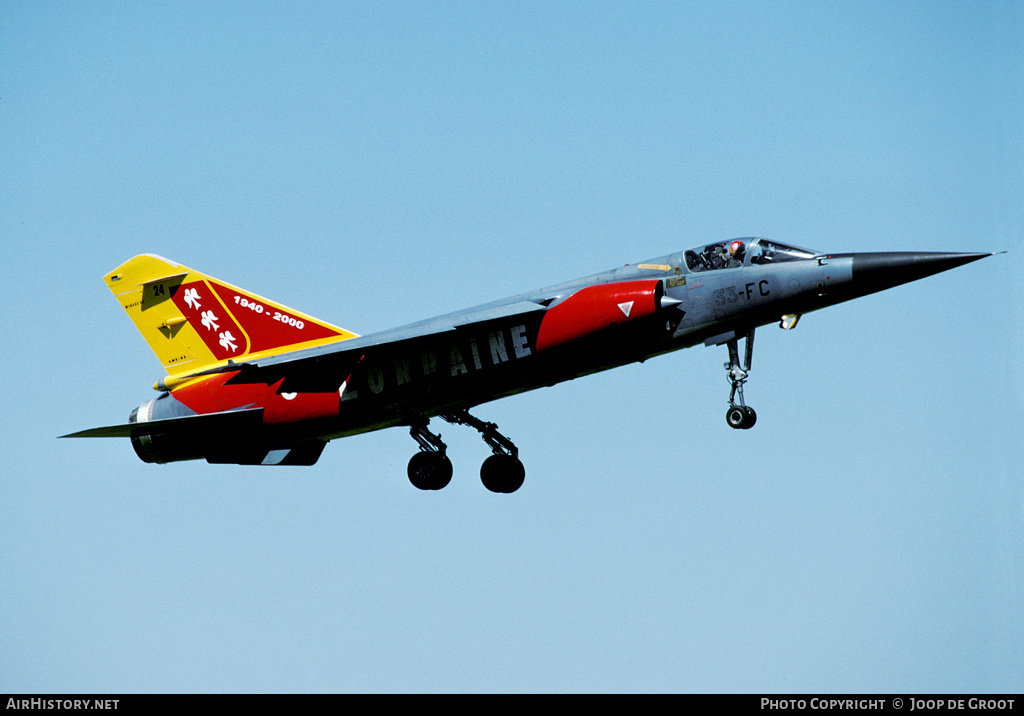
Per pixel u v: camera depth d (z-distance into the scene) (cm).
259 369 8175
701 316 7988
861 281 7656
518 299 8425
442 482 8525
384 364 8312
